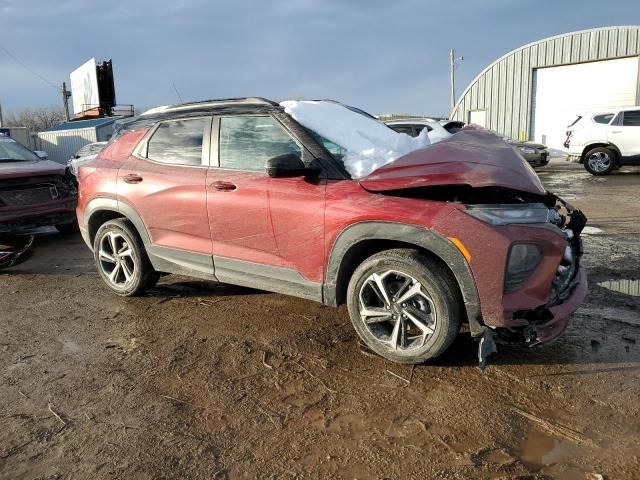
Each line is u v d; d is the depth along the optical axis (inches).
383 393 118.4
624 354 133.4
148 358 140.3
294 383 124.3
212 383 125.6
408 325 129.6
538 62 904.3
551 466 93.0
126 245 185.3
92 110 1681.8
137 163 177.2
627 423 104.7
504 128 966.4
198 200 158.1
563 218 145.5
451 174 119.6
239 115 155.3
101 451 100.5
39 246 295.0
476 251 115.2
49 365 138.3
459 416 108.7
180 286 203.0
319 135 143.9
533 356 133.7
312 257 138.2
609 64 838.5
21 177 271.1
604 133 576.4
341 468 94.0
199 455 98.7
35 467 96.3
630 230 281.3
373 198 127.2
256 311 171.8
